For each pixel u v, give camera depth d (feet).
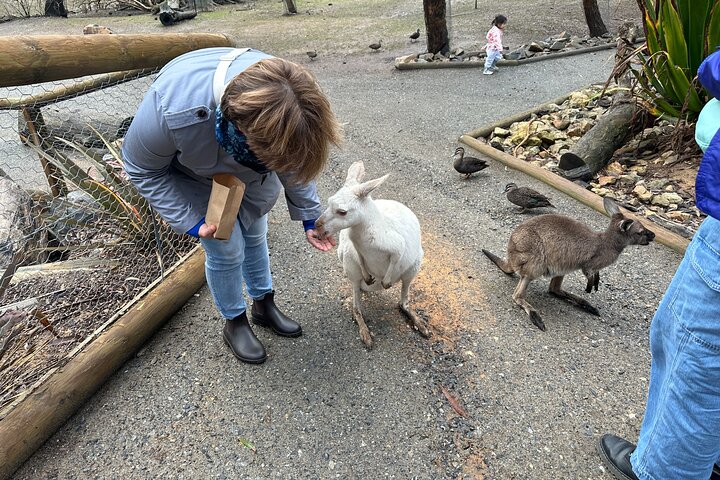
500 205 14.43
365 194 8.07
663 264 11.55
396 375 8.97
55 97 10.79
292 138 5.25
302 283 11.48
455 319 10.22
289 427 8.11
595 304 10.53
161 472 7.49
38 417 7.78
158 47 9.96
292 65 5.56
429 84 26.30
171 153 6.56
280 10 53.16
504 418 8.09
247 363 9.30
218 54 6.51
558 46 29.86
